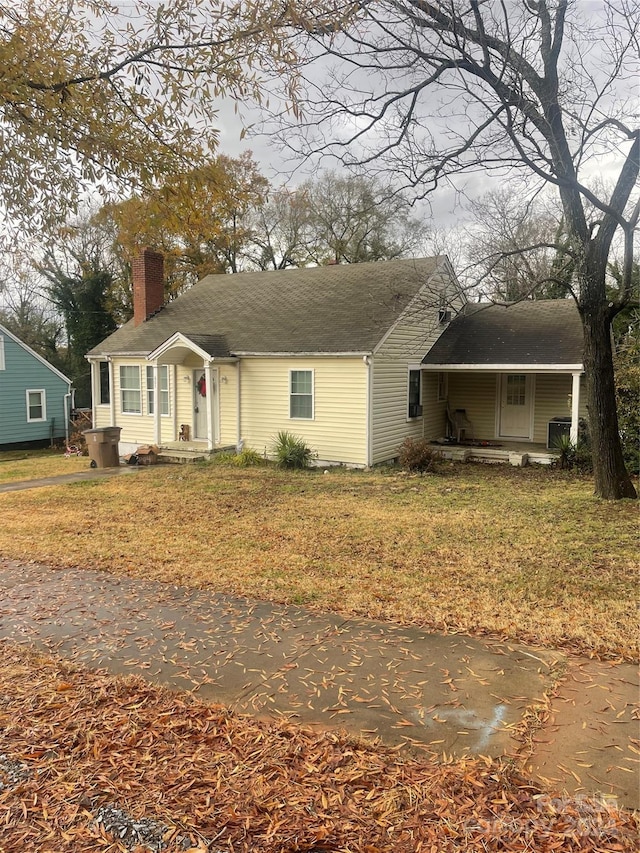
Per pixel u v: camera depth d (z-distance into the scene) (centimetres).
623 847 279
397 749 360
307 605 608
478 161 763
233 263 3216
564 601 608
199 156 489
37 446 2630
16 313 3403
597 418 1113
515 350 1645
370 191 1552
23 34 440
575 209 1004
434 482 1338
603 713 396
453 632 536
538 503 1091
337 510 1061
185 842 288
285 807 310
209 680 454
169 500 1184
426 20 638
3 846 287
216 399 1761
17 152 455
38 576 720
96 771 343
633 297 1236
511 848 279
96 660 493
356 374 1513
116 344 1981
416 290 1659
